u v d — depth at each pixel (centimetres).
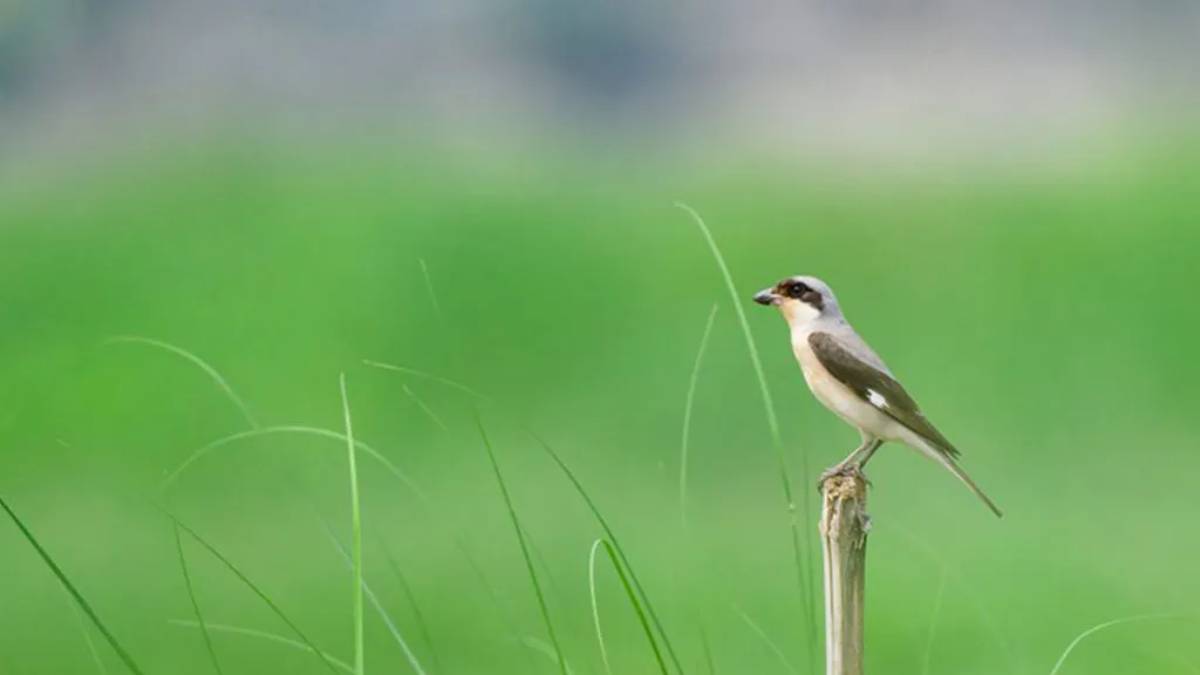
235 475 1588
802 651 1145
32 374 1755
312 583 1324
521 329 1973
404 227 2139
